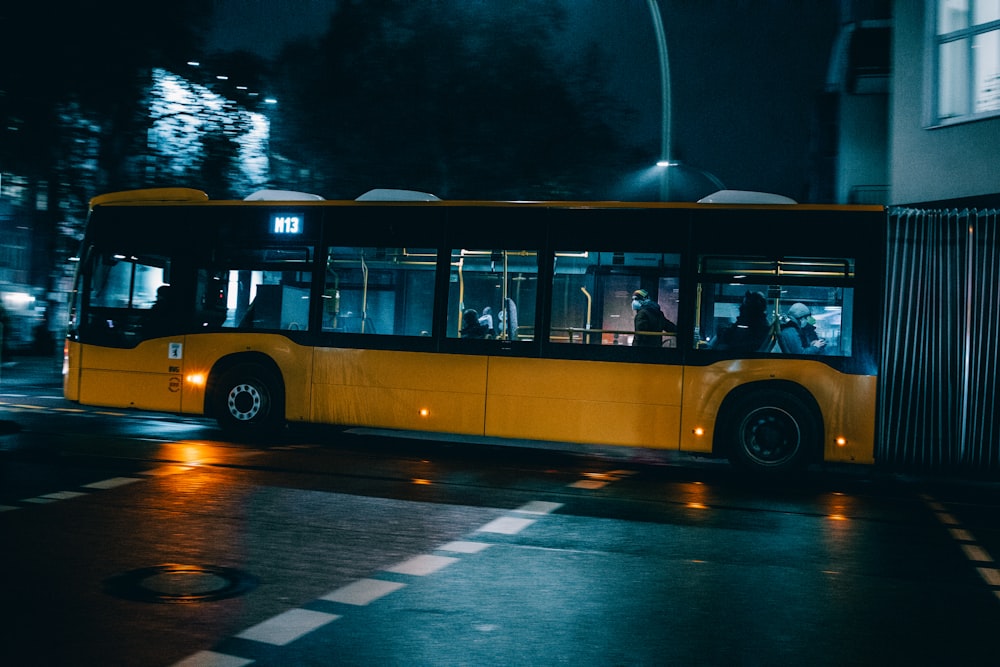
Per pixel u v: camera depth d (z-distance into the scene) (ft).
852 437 34.35
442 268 37.91
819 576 20.16
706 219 35.73
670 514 26.78
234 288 40.73
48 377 68.39
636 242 36.17
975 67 46.06
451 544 21.88
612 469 36.47
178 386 41.04
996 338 34.06
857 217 34.88
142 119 66.74
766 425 34.78
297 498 26.73
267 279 40.34
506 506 26.89
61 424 42.34
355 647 14.67
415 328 38.17
